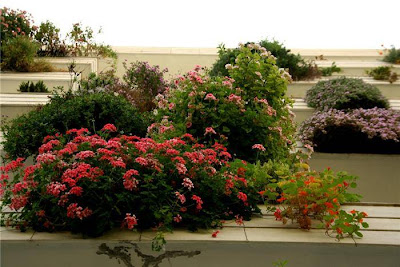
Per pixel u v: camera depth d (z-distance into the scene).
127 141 3.51
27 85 8.25
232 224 3.38
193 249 3.02
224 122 4.53
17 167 3.26
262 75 5.07
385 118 6.66
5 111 6.91
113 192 3.09
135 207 3.16
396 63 11.58
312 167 6.27
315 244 3.03
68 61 10.30
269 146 4.67
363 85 8.00
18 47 9.39
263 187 3.80
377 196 6.23
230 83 4.69
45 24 11.01
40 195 3.12
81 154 3.07
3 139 5.81
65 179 2.95
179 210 3.21
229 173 3.49
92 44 11.43
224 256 3.03
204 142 4.34
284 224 3.40
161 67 11.74
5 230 3.12
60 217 3.10
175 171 3.33
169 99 4.92
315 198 3.38
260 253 3.04
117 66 11.59
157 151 3.40
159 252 3.01
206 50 11.91
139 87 8.16
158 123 4.85
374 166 6.21
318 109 7.71
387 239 3.12
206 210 3.34
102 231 3.04
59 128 5.25
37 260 2.96
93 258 2.98
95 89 6.82
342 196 3.49
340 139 6.22
